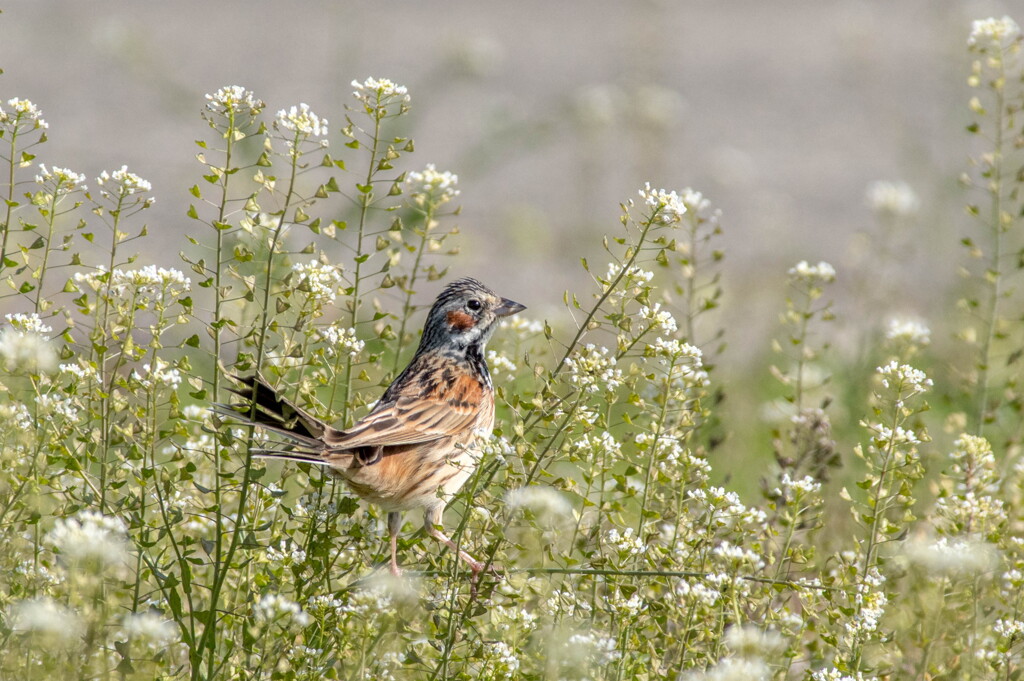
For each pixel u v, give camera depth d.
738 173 28.17
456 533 8.62
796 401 12.44
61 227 17.33
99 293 8.91
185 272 18.42
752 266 23.84
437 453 10.62
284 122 8.82
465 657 8.45
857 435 13.97
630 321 9.21
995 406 12.64
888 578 9.57
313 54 38.09
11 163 9.00
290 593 9.31
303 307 9.31
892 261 20.45
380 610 8.26
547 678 8.33
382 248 9.88
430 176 10.09
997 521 9.82
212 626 8.20
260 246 9.61
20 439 8.66
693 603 8.47
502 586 8.79
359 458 9.84
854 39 34.25
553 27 44.97
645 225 9.16
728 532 9.41
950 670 9.31
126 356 9.02
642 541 9.27
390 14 45.41
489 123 21.25
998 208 12.43
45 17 40.56
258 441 9.31
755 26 47.72
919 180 20.41
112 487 8.80
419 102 31.08
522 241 24.97
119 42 21.02
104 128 30.61
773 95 38.28
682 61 42.06
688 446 10.51
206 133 30.28
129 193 9.07
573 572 8.57
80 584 7.73
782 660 9.14
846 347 17.95
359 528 9.11
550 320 18.38
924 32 42.12
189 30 40.91
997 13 25.20
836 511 12.07
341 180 21.41
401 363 13.94
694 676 8.16
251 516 9.22
